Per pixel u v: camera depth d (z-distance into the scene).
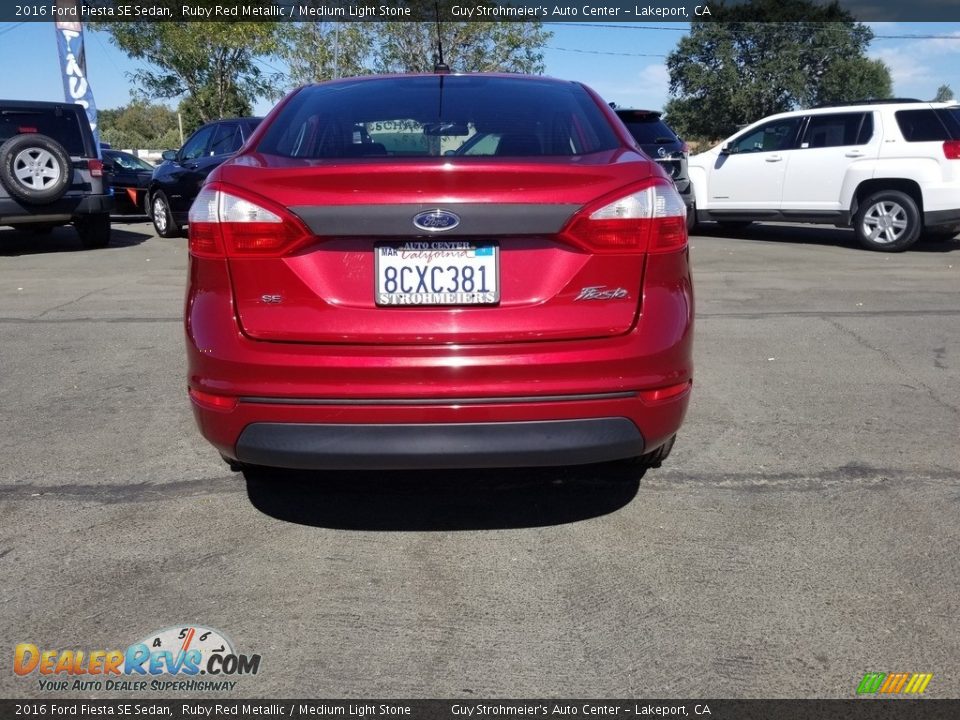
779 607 2.68
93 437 4.12
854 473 3.66
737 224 13.61
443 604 2.72
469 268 2.67
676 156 12.16
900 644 2.49
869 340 5.86
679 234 2.83
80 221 11.23
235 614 2.67
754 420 4.31
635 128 12.41
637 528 3.20
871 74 51.22
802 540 3.09
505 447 2.68
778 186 11.41
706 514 3.30
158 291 7.78
